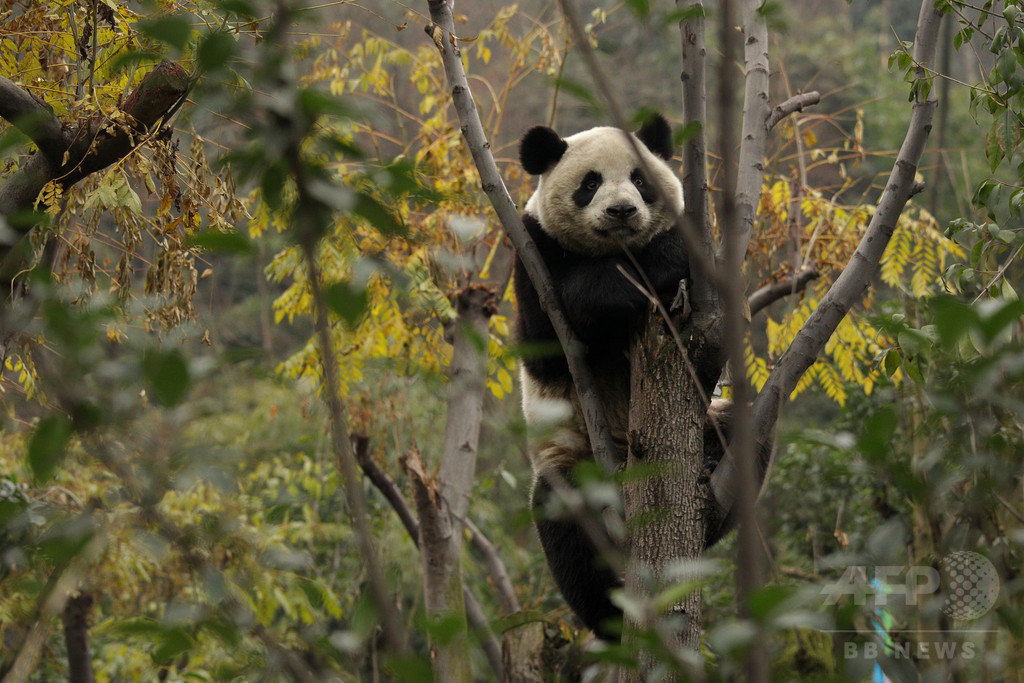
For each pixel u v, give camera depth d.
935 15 6.73
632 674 5.14
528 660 9.09
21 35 7.86
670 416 6.02
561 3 2.46
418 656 2.89
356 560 14.68
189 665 10.02
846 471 3.41
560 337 6.50
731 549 13.69
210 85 2.68
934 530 6.23
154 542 3.09
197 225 7.29
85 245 7.11
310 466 14.33
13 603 6.87
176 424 3.07
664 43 30.66
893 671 4.17
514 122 25.30
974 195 6.83
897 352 5.99
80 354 2.86
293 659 3.00
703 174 5.61
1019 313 2.88
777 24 3.89
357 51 13.81
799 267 13.01
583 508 3.91
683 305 6.13
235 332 25.78
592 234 9.60
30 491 9.58
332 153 2.82
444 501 11.31
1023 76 6.81
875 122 26.45
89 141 6.97
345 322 2.62
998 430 4.65
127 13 7.20
